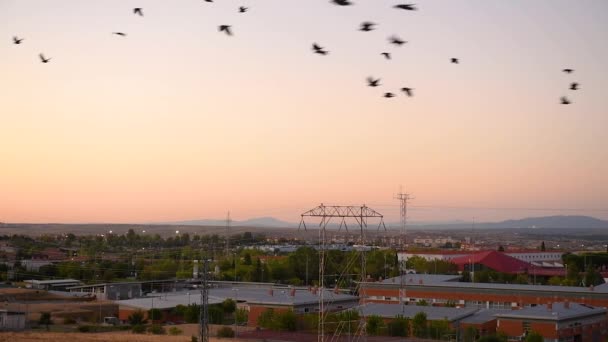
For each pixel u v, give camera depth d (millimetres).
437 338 95562
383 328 99375
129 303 127312
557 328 95188
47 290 158375
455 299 128000
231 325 114625
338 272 160375
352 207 83000
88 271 193500
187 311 119812
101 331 104750
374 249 182375
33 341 86375
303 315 105625
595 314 105312
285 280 192500
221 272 197125
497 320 100812
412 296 132500
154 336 95188
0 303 131250
